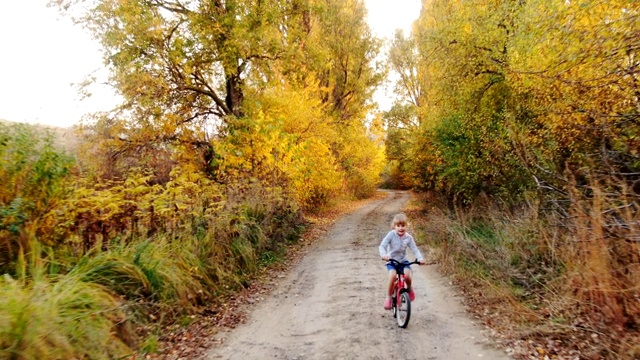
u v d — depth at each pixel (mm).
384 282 8578
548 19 7309
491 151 12078
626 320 4703
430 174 20406
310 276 9648
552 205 7656
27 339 3941
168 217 8492
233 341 5777
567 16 6977
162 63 14867
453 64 13664
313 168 19406
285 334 5961
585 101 7363
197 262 7867
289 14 17984
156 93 15445
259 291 8484
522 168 10258
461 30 13016
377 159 37281
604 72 6789
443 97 15125
